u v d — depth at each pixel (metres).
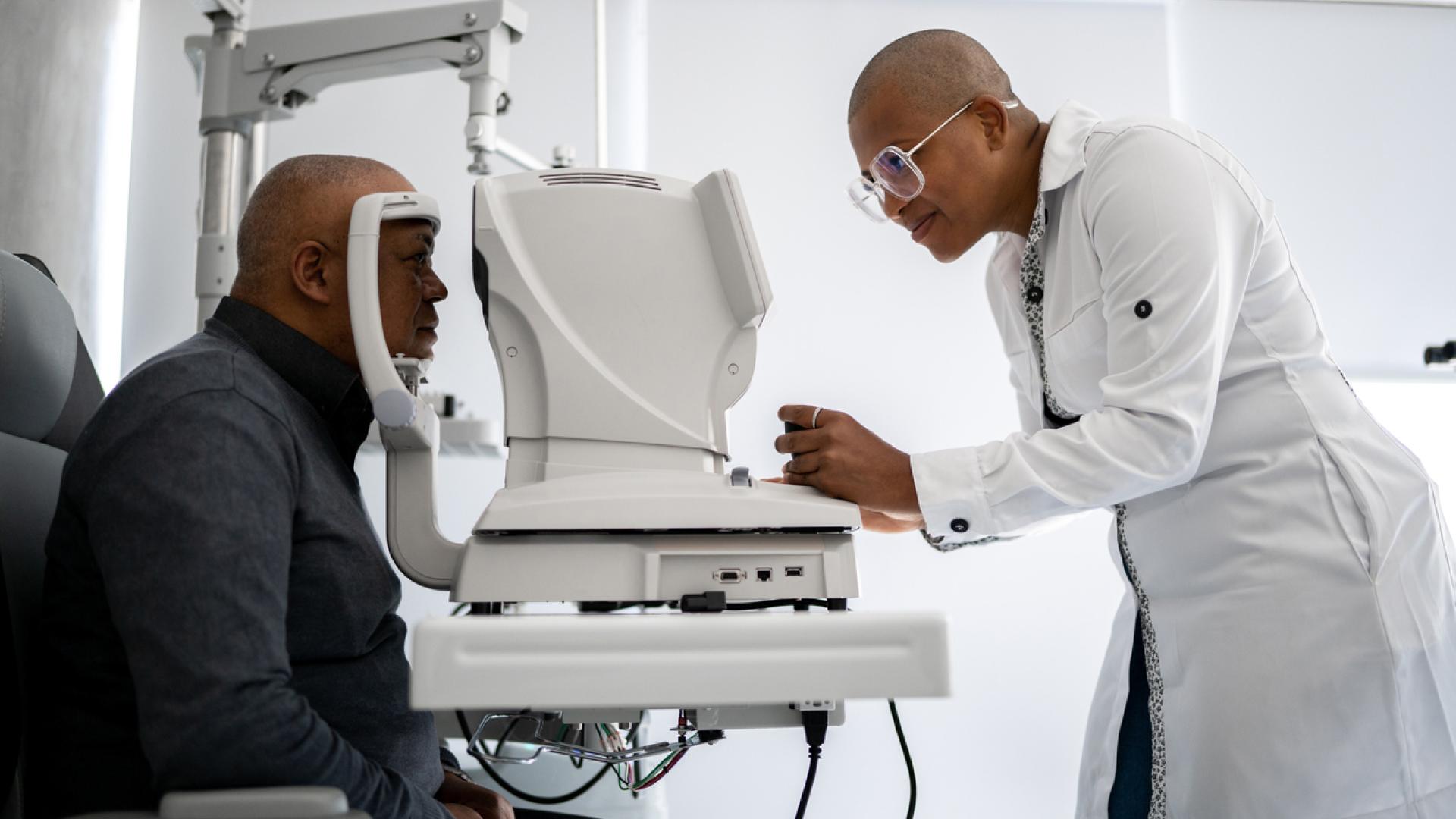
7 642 0.95
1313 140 3.28
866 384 3.08
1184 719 1.23
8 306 1.07
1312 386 1.25
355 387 1.14
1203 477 1.25
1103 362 1.29
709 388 1.03
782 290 3.08
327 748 0.86
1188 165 1.19
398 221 1.09
